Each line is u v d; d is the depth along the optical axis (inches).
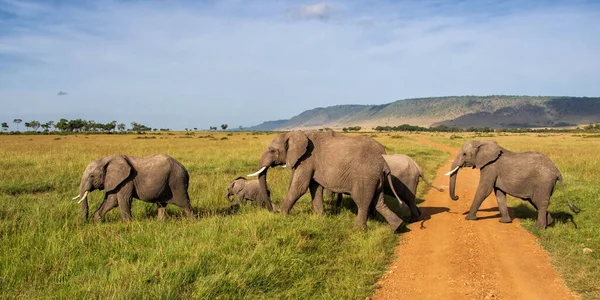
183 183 396.5
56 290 230.5
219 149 1268.5
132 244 307.9
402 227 384.8
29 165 789.9
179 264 254.7
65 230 333.7
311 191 425.7
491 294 245.0
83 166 745.0
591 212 410.3
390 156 440.8
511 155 403.2
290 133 422.6
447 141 2288.4
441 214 458.9
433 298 242.5
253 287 239.9
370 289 254.4
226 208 472.4
